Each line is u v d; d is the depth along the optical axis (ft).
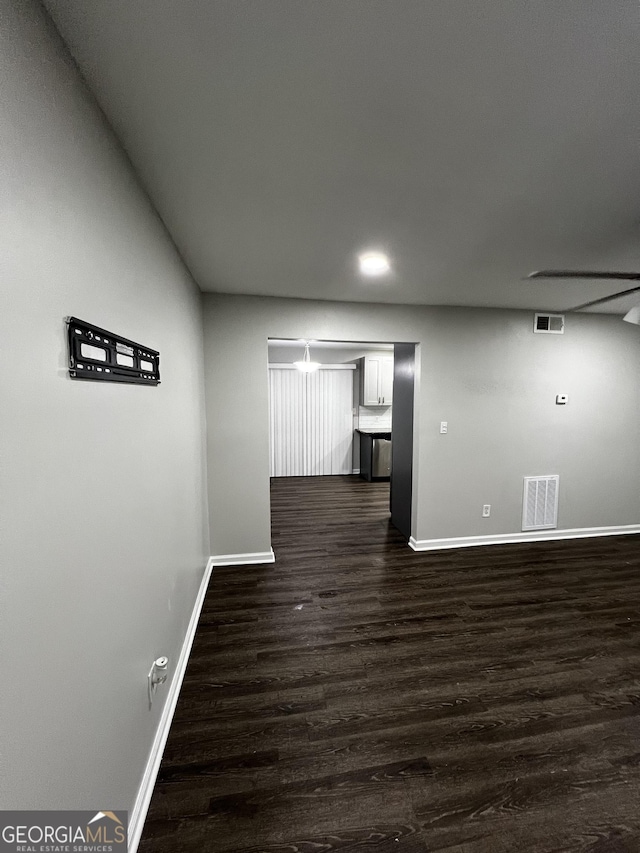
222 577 9.95
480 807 4.29
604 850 3.89
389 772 4.68
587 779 4.63
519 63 2.88
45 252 2.42
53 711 2.46
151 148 3.93
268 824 4.09
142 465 4.36
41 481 2.35
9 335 2.05
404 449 12.91
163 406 5.39
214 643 7.22
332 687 6.11
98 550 3.17
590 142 3.87
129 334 4.08
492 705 5.77
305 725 5.37
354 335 10.88
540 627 7.78
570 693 6.03
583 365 12.49
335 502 17.33
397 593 9.13
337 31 2.63
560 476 12.71
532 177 4.52
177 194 4.84
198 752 4.94
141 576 4.28
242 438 10.53
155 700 4.79
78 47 2.73
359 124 3.60
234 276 8.41
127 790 3.76
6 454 2.02
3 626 1.98
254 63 2.89
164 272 5.66
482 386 11.86
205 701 5.81
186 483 7.07
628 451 13.15
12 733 2.06
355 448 23.30
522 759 4.88
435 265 7.63
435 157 4.14
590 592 9.22
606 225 5.82
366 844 3.92
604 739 5.20
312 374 22.58
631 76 2.99
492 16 2.52
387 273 8.16
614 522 13.32
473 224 5.79
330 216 5.51
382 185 4.70
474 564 10.78
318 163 4.24
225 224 5.72
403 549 11.89
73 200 2.81
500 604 8.64
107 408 3.39
